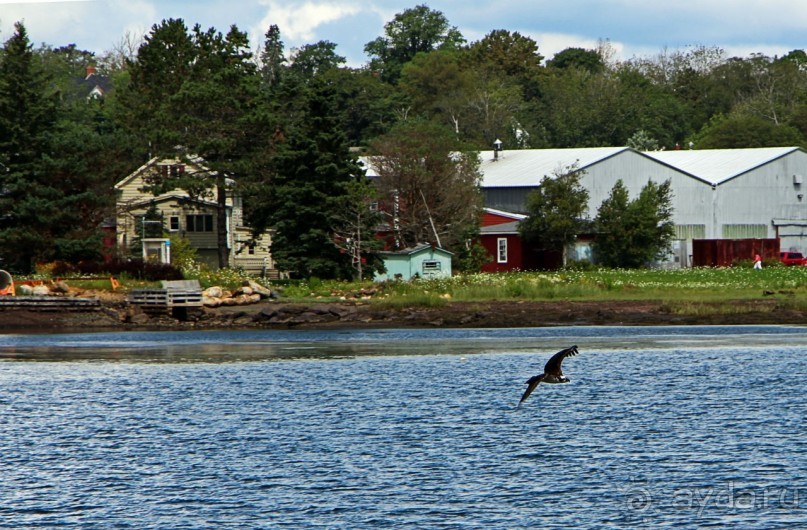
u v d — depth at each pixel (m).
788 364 113.06
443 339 141.12
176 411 90.25
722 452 73.25
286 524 59.28
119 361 122.00
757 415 85.25
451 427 82.38
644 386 100.00
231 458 73.56
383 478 68.00
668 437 77.94
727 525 58.38
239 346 136.25
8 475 69.62
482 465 70.75
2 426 84.75
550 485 65.94
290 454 74.38
